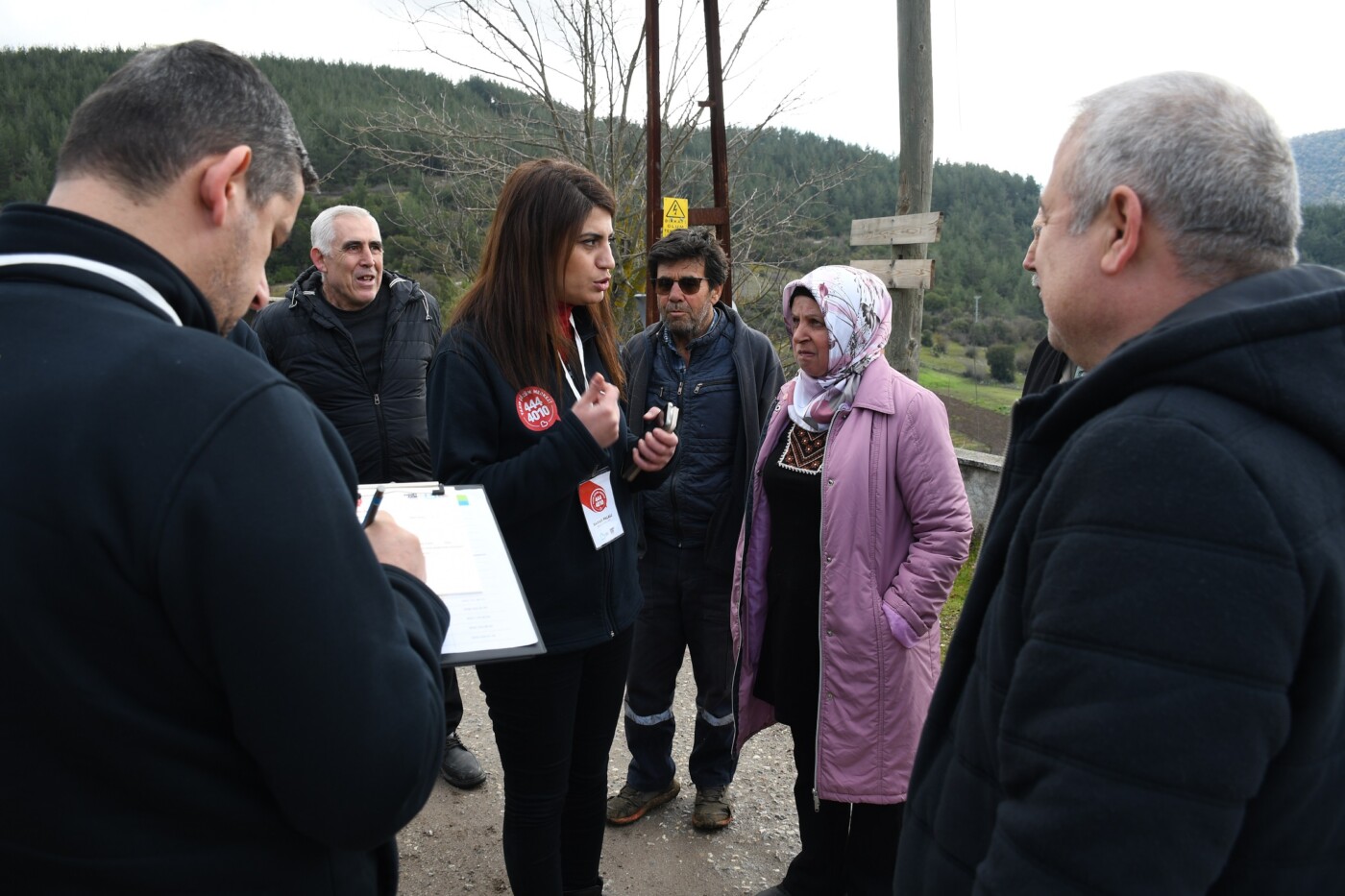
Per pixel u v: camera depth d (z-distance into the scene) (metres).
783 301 2.18
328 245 2.90
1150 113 0.85
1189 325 0.76
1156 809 0.69
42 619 0.70
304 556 0.75
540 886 1.84
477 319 1.75
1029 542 0.88
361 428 2.97
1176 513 0.71
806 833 2.20
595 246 1.75
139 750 0.74
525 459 1.63
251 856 0.81
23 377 0.72
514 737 1.81
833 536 1.99
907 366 5.29
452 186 8.37
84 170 0.82
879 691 1.97
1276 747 0.70
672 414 1.83
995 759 0.91
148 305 0.80
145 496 0.71
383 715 0.79
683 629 2.66
